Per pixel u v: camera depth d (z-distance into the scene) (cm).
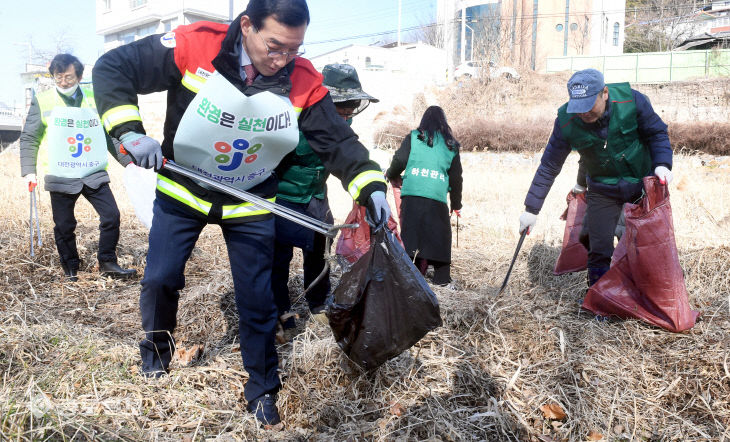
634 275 341
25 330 310
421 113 2406
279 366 294
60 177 460
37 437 208
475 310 347
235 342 340
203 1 3108
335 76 354
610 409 269
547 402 274
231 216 247
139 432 228
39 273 480
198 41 226
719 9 5450
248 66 226
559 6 4244
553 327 338
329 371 281
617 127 345
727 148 1606
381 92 2364
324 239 362
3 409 216
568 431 256
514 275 471
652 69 3020
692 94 2391
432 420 252
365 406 265
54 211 466
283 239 343
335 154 239
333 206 848
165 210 251
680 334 329
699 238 527
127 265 523
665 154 347
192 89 226
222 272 465
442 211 445
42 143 479
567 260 436
